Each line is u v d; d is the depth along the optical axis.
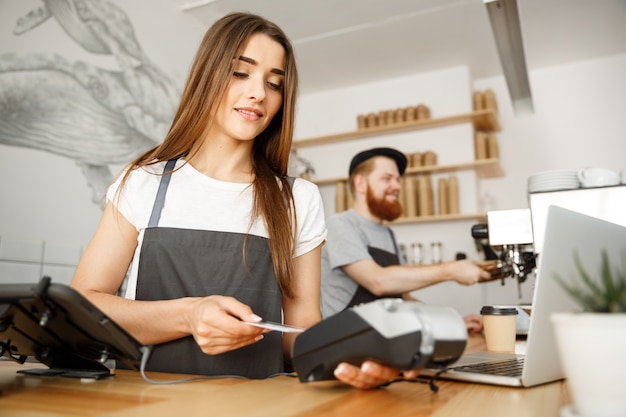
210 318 0.83
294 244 1.27
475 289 3.60
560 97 4.34
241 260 1.19
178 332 0.98
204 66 1.19
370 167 2.67
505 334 1.46
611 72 4.23
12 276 2.29
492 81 4.59
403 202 4.12
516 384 0.77
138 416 0.55
